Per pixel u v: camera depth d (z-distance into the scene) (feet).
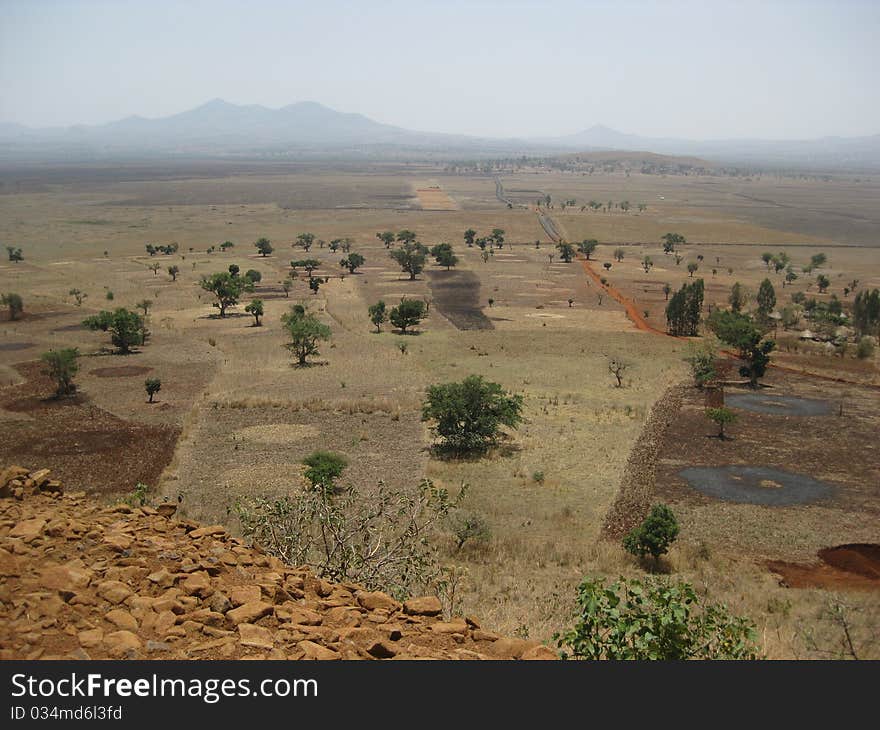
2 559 28.07
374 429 165.07
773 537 109.29
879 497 126.11
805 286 394.52
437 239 586.04
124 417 170.50
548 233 617.62
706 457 146.72
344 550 48.98
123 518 36.86
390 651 26.37
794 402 187.73
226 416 173.17
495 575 86.02
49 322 287.28
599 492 128.26
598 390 199.52
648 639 33.91
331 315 317.22
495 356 242.78
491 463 142.92
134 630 25.12
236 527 101.71
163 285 385.70
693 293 279.90
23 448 147.74
